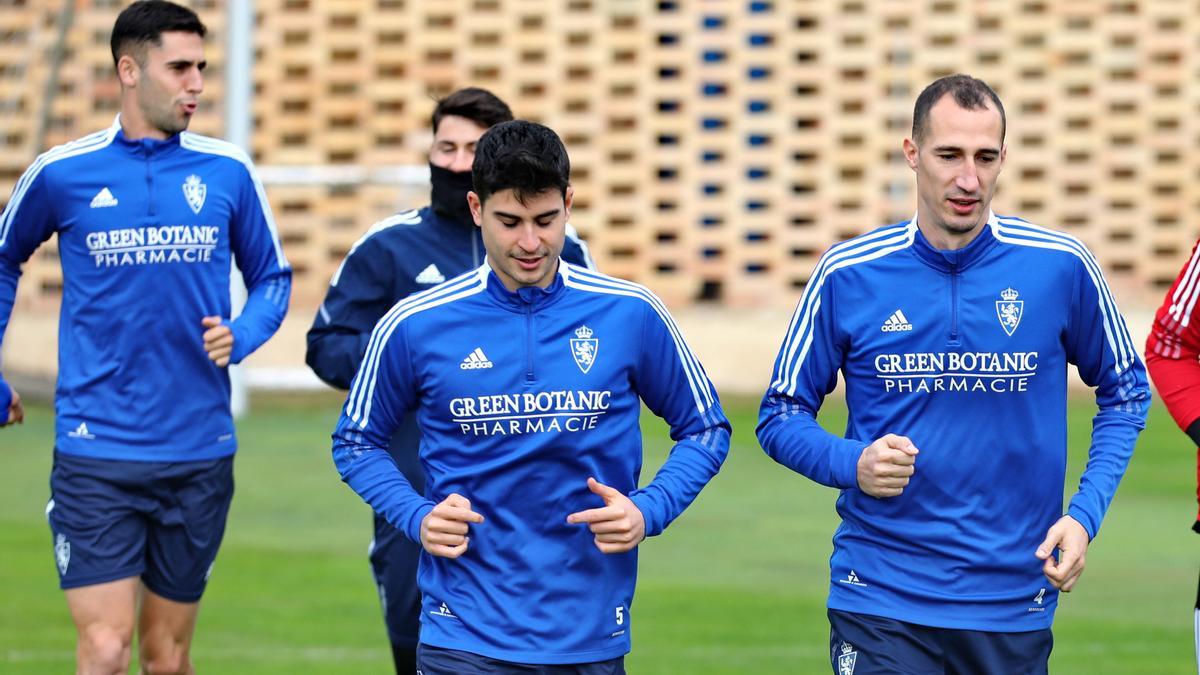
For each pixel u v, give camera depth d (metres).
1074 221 64.25
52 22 58.03
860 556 15.36
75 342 19.08
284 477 38.50
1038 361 15.12
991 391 15.11
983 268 15.15
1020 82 63.25
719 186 64.56
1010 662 15.19
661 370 15.33
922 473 15.13
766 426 15.80
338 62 62.97
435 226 19.38
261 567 29.70
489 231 14.22
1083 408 48.56
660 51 62.91
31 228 19.27
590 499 14.84
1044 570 14.78
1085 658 23.67
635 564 15.17
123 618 18.88
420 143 62.97
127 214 18.88
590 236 63.75
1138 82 63.22
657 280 63.97
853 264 15.38
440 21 63.75
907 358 15.17
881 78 63.06
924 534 15.11
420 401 15.22
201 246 19.16
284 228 63.00
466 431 14.82
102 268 18.91
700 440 15.45
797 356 15.66
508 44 62.66
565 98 62.91
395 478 15.26
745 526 33.50
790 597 27.56
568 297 14.95
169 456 19.09
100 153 19.03
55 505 18.98
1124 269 64.44
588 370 14.82
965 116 14.55
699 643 24.47
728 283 63.91
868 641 15.22
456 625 14.79
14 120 58.47
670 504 14.91
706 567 29.84
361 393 15.33
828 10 62.72
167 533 19.38
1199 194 63.69
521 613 14.64
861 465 14.75
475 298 14.91
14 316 59.50
